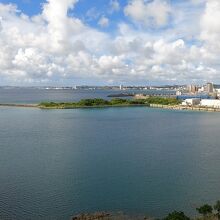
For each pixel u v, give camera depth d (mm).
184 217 43469
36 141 109875
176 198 56000
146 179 66062
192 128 143250
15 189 60312
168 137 118625
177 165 77125
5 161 81312
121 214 49688
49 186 61875
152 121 170500
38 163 79250
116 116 196250
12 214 49875
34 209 51594
